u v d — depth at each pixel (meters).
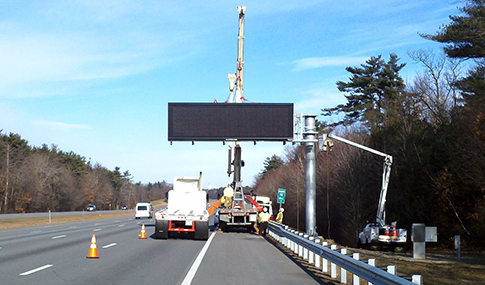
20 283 10.47
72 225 41.59
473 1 27.12
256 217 32.09
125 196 176.00
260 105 27.50
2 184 83.25
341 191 43.69
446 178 26.92
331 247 13.05
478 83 26.16
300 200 58.09
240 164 32.31
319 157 53.50
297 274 13.25
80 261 14.77
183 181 31.00
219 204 32.22
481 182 23.58
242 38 35.16
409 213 31.31
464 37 26.42
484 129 23.39
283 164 91.69
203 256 17.19
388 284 8.11
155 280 11.44
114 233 29.47
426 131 33.25
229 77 35.03
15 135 102.50
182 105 27.61
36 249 18.20
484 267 16.94
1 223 44.69
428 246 28.53
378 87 57.25
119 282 10.99
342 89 59.88
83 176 130.88
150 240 24.36
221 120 27.48
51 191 100.88
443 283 13.34
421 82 41.47
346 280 11.98
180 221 25.41
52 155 124.12
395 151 34.28
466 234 26.47
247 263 15.49
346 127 53.34
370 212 41.16
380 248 24.75
